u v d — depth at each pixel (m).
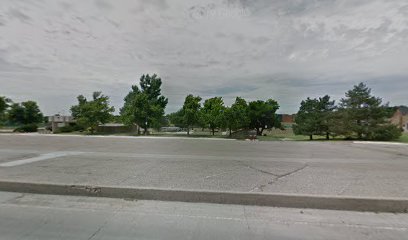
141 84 35.72
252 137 22.38
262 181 5.05
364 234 2.95
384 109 23.84
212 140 18.47
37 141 15.55
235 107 28.50
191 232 2.98
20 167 6.38
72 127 37.88
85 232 2.98
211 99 35.16
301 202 3.88
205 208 3.80
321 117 27.97
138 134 29.80
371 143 17.52
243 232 2.99
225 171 6.11
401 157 9.26
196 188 4.38
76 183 4.61
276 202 3.94
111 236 2.88
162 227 3.12
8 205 3.86
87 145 12.92
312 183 4.91
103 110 31.33
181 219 3.36
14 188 4.57
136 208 3.77
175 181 4.95
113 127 34.75
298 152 10.66
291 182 4.98
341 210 3.77
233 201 4.03
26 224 3.19
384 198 3.78
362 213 3.65
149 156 8.73
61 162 7.25
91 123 30.75
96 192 4.35
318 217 3.48
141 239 2.81
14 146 12.08
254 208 3.82
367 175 5.76
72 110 39.44
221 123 27.48
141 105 29.58
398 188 4.52
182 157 8.56
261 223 3.25
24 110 51.72
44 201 4.06
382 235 2.93
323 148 12.80
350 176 5.63
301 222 3.29
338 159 8.55
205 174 5.71
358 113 24.47
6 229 3.05
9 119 48.31
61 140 16.66
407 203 3.71
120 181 4.87
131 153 9.56
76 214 3.52
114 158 8.14
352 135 25.55
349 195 3.98
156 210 3.69
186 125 32.72
